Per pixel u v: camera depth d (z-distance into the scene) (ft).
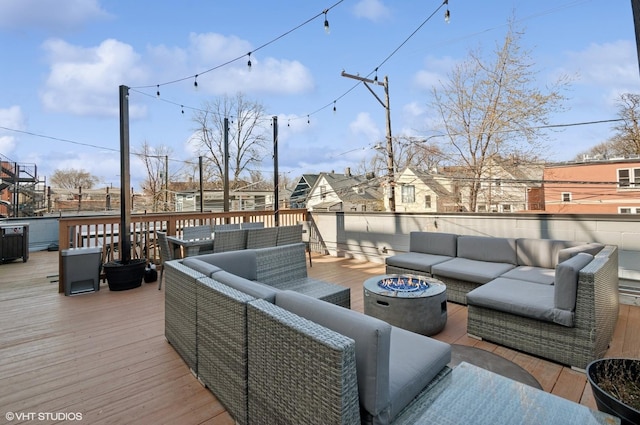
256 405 4.67
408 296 8.36
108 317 10.07
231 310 5.19
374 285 9.35
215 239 13.34
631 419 3.98
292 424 3.97
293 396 3.94
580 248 8.86
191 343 6.71
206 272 7.01
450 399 4.19
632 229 10.68
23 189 45.78
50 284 14.35
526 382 6.38
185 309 7.01
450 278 11.02
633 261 10.66
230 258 9.25
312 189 72.08
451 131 32.22
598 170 32.91
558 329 7.06
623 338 8.14
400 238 17.39
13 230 19.76
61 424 5.22
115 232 18.15
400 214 17.30
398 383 4.11
